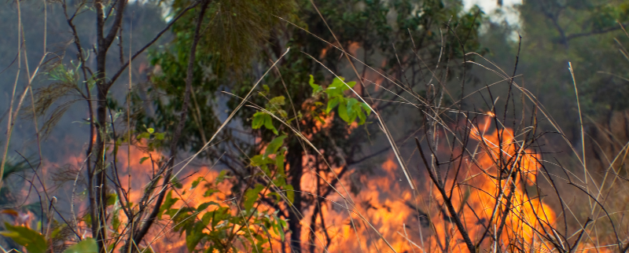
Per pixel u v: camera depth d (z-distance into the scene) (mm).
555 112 12906
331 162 7691
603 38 13625
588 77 12875
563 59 14227
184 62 5598
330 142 7160
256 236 1903
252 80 6387
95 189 1653
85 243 962
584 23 15078
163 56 6129
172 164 1783
